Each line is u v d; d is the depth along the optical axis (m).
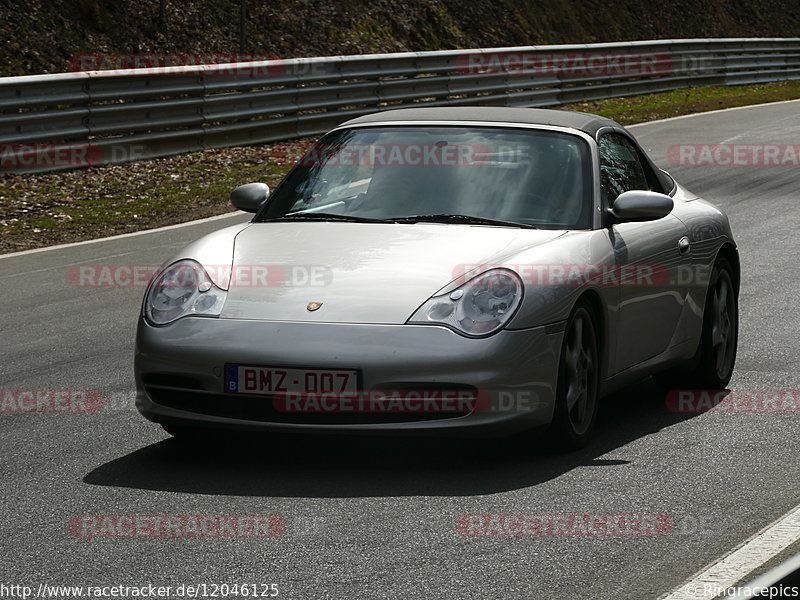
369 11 34.66
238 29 30.36
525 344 6.72
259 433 7.70
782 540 5.55
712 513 6.01
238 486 6.53
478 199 7.77
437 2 37.12
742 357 9.79
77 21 26.94
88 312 11.73
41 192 18.39
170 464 6.98
